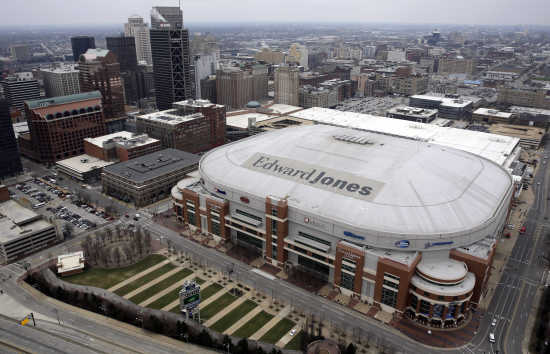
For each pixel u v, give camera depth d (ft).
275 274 561.02
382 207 516.32
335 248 524.11
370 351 427.74
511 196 596.70
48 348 433.07
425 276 460.55
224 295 518.78
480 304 500.33
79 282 545.85
